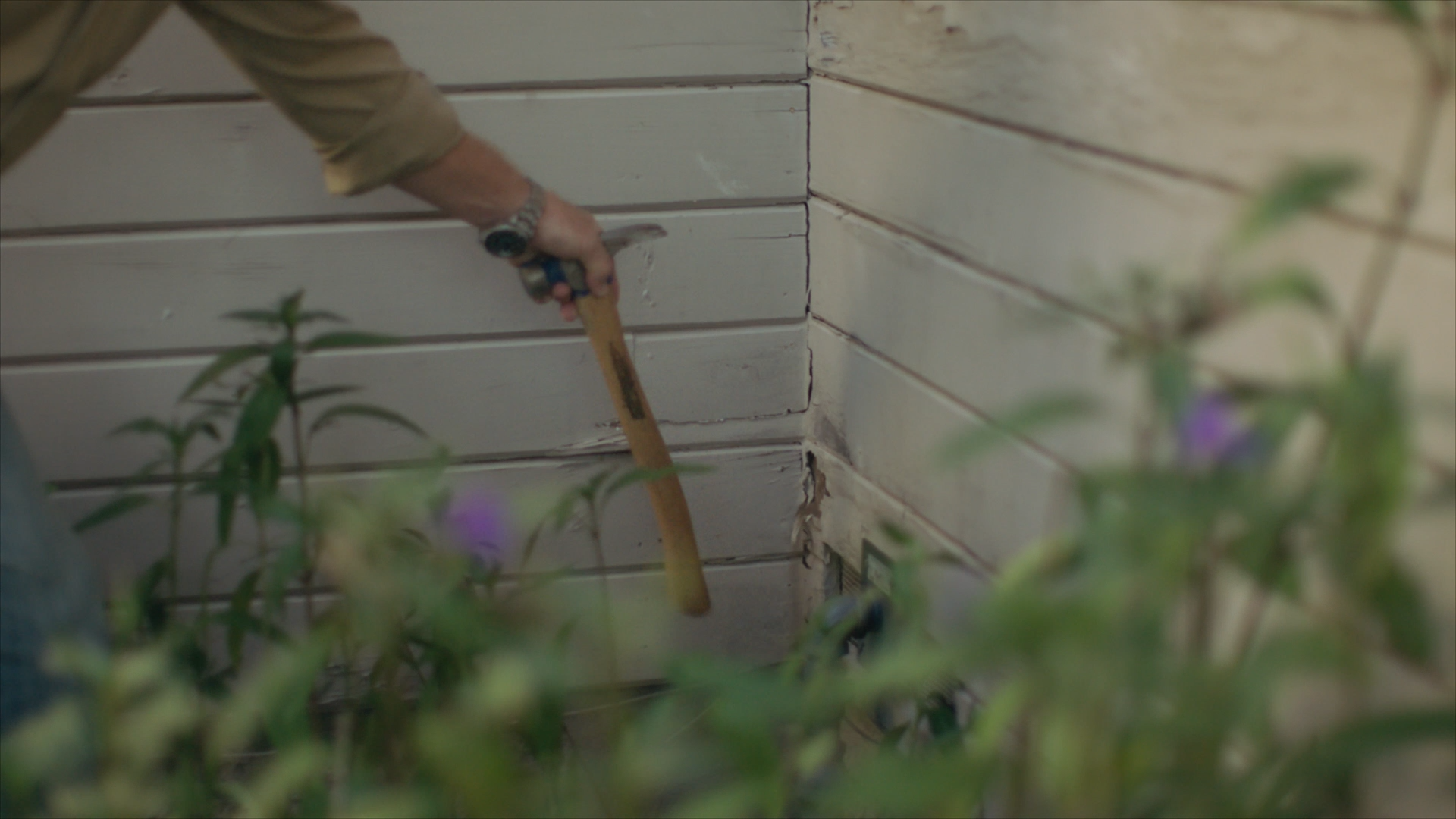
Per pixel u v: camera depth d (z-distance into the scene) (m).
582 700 0.95
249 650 1.68
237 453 1.19
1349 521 0.56
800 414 1.71
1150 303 0.69
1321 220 0.80
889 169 1.39
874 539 1.55
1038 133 1.11
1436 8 0.69
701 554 1.75
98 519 1.28
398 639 1.12
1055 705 0.58
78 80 1.03
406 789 0.93
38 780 0.87
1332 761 0.58
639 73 1.51
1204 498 0.55
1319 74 0.80
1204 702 0.56
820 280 1.61
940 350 1.33
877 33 1.37
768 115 1.56
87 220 1.50
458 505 1.38
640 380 1.65
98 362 1.56
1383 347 0.76
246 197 1.51
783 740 0.91
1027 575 0.62
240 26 1.12
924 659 0.58
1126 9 0.97
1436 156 0.71
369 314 1.58
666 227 1.59
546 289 1.38
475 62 1.48
